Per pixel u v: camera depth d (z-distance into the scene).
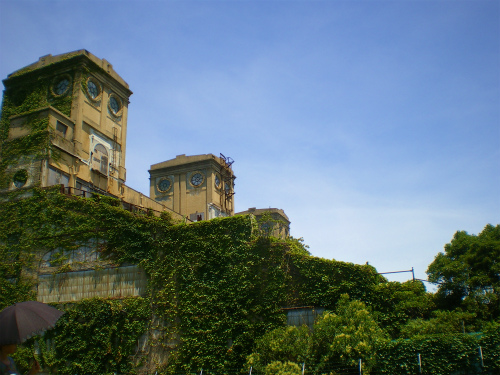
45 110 37.81
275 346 24.08
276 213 82.69
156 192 67.00
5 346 9.61
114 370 28.41
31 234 33.41
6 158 37.03
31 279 32.34
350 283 28.22
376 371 22.58
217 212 64.62
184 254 30.22
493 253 32.25
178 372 27.58
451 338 22.62
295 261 28.95
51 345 29.69
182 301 29.12
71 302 31.05
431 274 34.22
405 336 25.95
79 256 32.00
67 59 43.38
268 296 28.23
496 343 22.09
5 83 45.09
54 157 37.28
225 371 26.77
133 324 29.22
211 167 65.44
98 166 43.81
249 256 29.23
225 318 28.08
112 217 32.16
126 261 31.05
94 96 44.94
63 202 33.50
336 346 22.33
